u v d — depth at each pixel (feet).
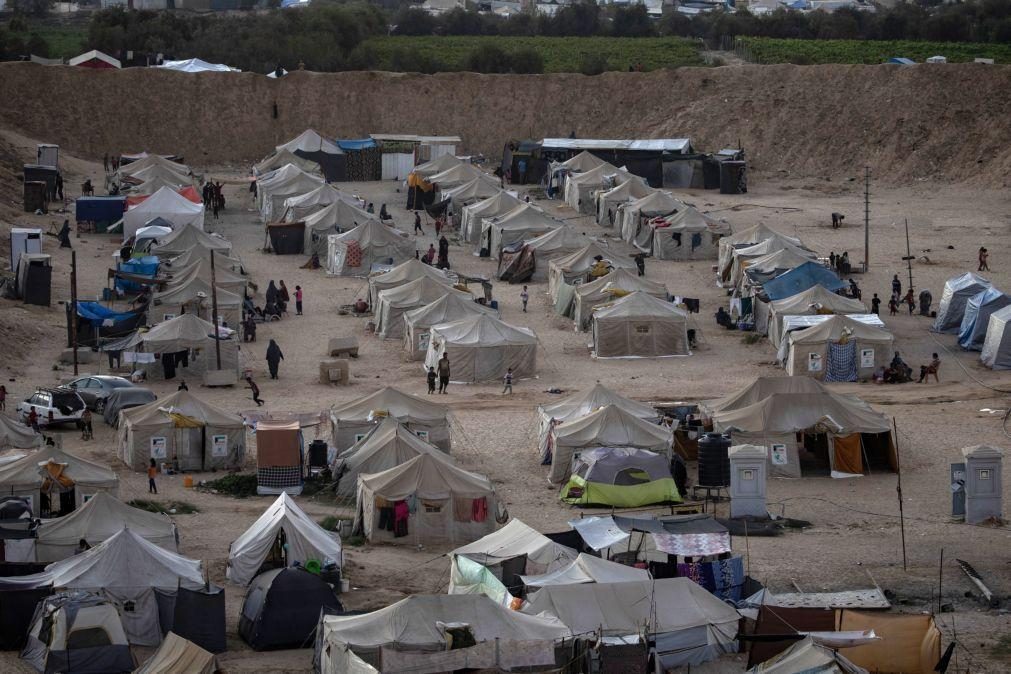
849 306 227.40
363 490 142.31
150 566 111.55
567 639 99.71
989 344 217.36
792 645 99.40
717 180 393.70
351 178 406.82
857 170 397.80
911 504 152.25
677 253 304.30
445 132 446.60
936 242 313.32
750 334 237.45
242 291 245.65
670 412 173.99
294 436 154.20
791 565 128.77
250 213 356.59
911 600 119.03
